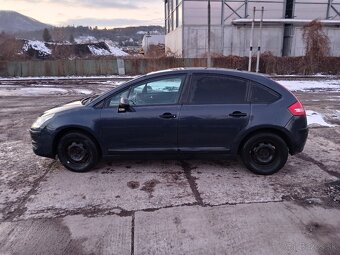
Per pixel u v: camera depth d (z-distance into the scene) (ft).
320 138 24.35
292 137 16.63
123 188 15.66
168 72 17.01
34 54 148.97
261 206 13.85
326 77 86.02
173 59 98.32
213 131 16.61
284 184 15.99
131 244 11.35
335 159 19.60
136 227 12.37
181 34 105.09
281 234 11.85
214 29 104.68
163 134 16.75
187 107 16.60
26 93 57.31
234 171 17.60
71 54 164.04
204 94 16.76
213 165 18.45
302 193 15.05
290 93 17.04
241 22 102.73
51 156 17.75
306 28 94.73
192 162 18.94
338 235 11.78
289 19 103.96
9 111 37.96
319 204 14.02
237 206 13.85
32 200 14.58
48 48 165.27
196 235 11.82
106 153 17.24
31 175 17.43
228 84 16.83
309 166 18.39
